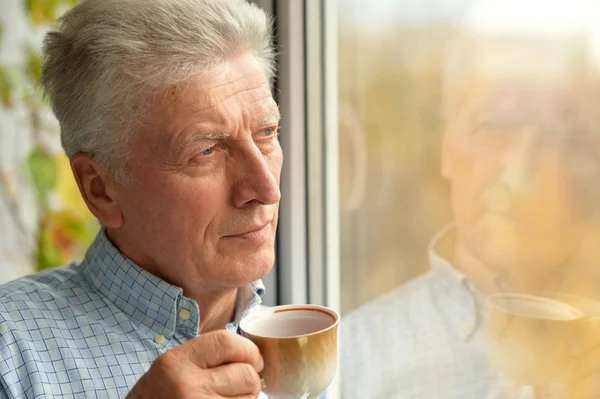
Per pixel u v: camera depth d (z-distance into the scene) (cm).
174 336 114
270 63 121
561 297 108
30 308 112
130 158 106
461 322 125
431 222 129
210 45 103
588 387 105
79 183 114
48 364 106
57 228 178
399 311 138
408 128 130
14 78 167
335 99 148
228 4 109
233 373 85
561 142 106
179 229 106
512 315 110
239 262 108
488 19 113
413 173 131
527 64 109
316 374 86
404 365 137
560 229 108
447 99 122
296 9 148
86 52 107
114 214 112
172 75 101
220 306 118
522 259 113
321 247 158
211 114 102
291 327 96
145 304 114
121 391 106
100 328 112
